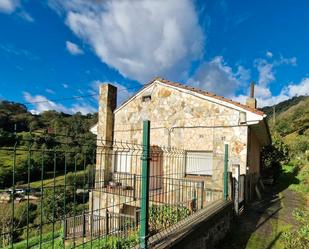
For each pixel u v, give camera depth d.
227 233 6.41
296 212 8.50
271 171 17.98
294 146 28.25
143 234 3.42
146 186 3.49
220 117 10.38
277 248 5.59
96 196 6.21
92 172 3.27
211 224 5.34
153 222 5.60
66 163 2.79
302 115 38.47
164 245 3.56
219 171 7.56
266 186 16.02
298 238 5.98
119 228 4.64
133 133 12.62
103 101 13.23
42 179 2.55
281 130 40.50
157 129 11.86
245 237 6.20
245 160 9.75
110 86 13.27
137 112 12.59
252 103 12.99
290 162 24.38
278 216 8.07
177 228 4.34
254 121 9.66
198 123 10.84
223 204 6.32
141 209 3.47
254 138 12.60
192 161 10.73
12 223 2.41
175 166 9.47
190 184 7.84
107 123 13.02
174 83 11.56
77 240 4.81
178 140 11.24
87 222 5.05
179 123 11.30
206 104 10.71
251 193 11.02
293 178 17.23
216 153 7.89
